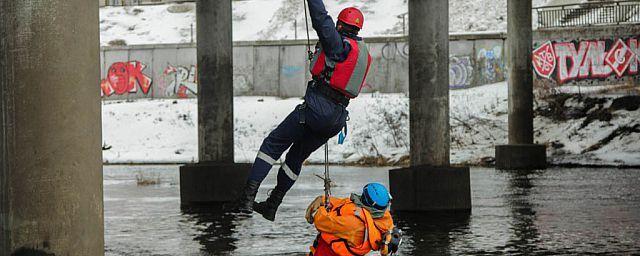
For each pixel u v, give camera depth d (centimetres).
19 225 1138
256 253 2031
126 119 7225
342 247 1124
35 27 1118
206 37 3281
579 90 6191
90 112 1158
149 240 2275
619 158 5328
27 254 1136
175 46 8169
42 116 1125
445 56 2839
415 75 2855
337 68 1054
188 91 8119
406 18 8969
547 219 2644
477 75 7325
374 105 6612
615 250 2028
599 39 7056
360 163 5928
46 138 1128
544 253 1988
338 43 1050
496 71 7256
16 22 1121
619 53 6994
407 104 6531
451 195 2855
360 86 1075
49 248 1136
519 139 5347
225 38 3291
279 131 1077
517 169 5228
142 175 5062
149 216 2856
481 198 3341
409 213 2802
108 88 8350
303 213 2903
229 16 3303
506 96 6494
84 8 1144
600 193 3506
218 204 3250
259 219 2745
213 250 2089
